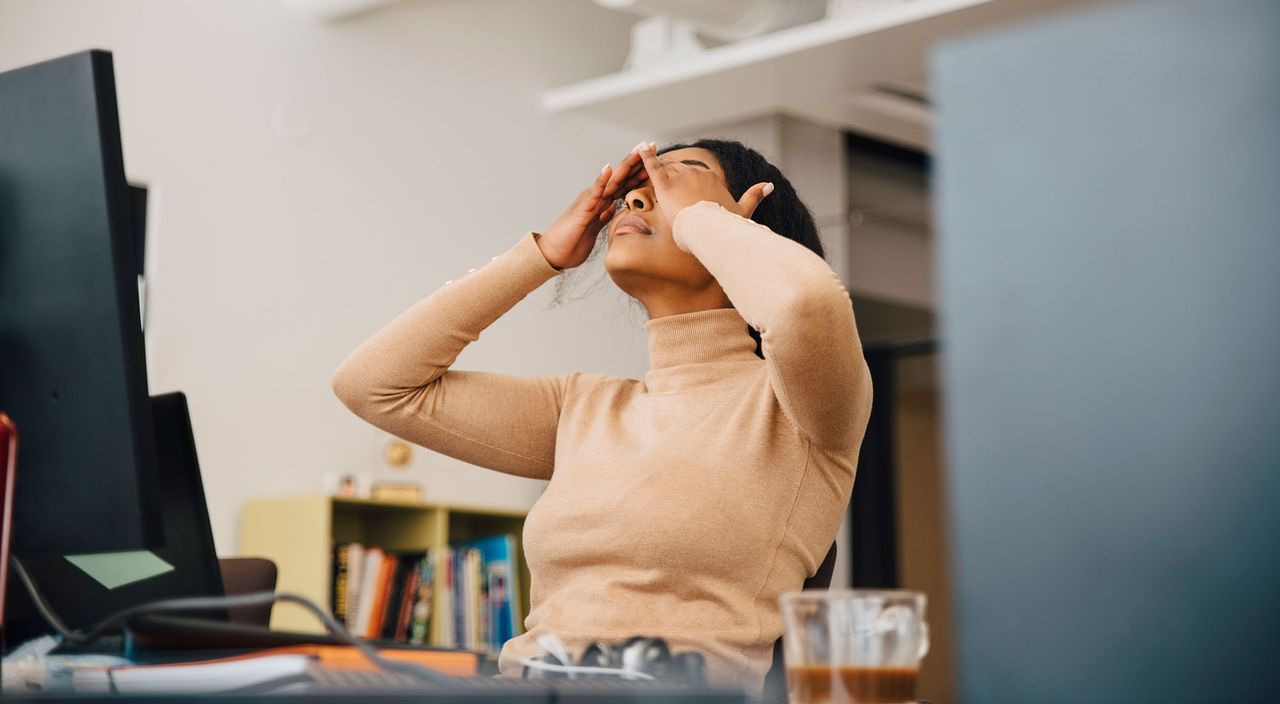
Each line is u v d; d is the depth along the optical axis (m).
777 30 4.52
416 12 4.58
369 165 4.38
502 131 4.79
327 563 3.71
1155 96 0.37
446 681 0.77
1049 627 0.38
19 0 3.61
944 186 0.41
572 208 1.70
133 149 3.80
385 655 0.86
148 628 0.91
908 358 5.42
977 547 0.40
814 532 1.45
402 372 1.67
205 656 0.92
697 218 1.40
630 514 1.40
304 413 4.11
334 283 4.23
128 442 0.95
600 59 5.19
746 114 4.92
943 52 0.41
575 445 1.57
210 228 3.95
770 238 1.32
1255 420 0.35
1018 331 0.39
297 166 4.18
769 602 1.41
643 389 1.61
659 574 1.38
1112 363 0.38
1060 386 0.38
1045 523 0.38
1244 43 0.36
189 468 1.12
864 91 4.73
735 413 1.46
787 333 1.24
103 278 0.96
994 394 0.40
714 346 1.56
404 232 4.44
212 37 4.03
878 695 0.74
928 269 5.12
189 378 3.84
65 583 1.11
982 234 0.40
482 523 4.48
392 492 4.00
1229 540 0.36
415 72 4.55
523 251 1.69
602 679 0.88
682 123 5.07
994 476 0.40
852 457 1.49
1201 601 0.36
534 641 1.41
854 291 5.21
